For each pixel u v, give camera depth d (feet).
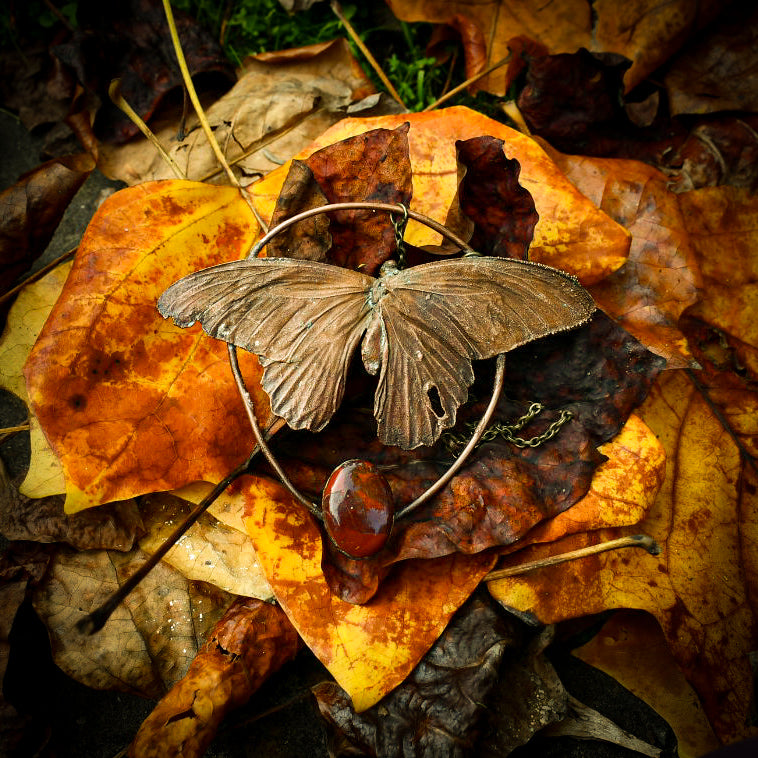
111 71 1.12
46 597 0.97
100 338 0.94
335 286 0.89
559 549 0.95
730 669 0.95
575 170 1.05
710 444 1.00
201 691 0.91
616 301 1.02
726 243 1.05
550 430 0.94
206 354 0.96
